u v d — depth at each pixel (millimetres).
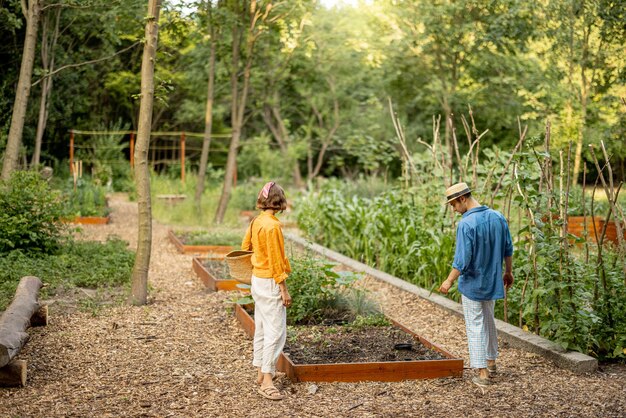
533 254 6645
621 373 5871
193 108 28234
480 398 5152
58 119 21859
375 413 4812
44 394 5023
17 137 12109
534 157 6641
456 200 5555
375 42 20141
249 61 16484
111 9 14594
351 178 28641
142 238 8047
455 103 20953
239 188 20812
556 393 5289
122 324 7133
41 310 6879
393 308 8164
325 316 7176
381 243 11039
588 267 6543
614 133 11695
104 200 18016
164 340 6609
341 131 29562
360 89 29562
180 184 22312
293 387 5309
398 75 21625
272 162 28031
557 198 6707
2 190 10438
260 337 5305
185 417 4680
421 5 18688
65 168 24125
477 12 18250
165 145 31750
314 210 12680
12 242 9977
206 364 5906
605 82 12336
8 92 17891
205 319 7457
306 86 25953
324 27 22938
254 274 5188
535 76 16844
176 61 26578
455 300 8406
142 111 8008
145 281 8086
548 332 6516
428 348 6094
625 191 13352
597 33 11781
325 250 12094
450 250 8641
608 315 6375
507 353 6375
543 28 13570
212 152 32594
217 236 12938
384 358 5770
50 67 17750
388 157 23734
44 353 6023
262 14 16047
